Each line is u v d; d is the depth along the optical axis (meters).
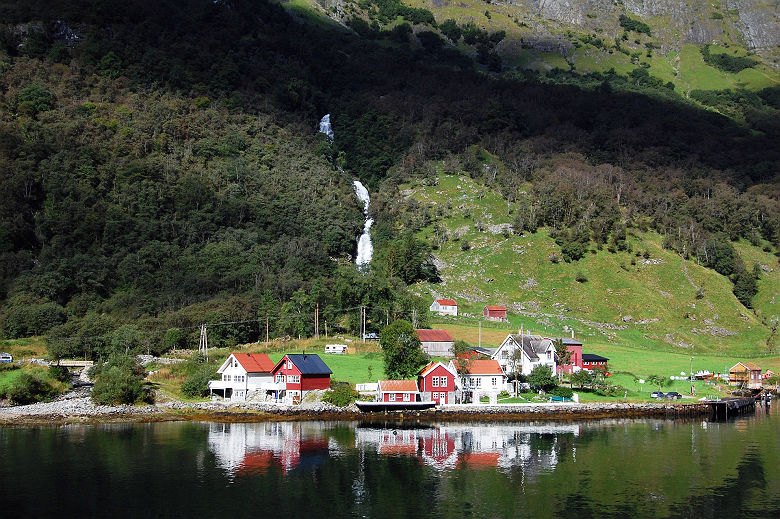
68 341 170.38
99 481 86.00
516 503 78.88
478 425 125.00
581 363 169.75
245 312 191.25
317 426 122.44
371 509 76.50
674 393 150.75
